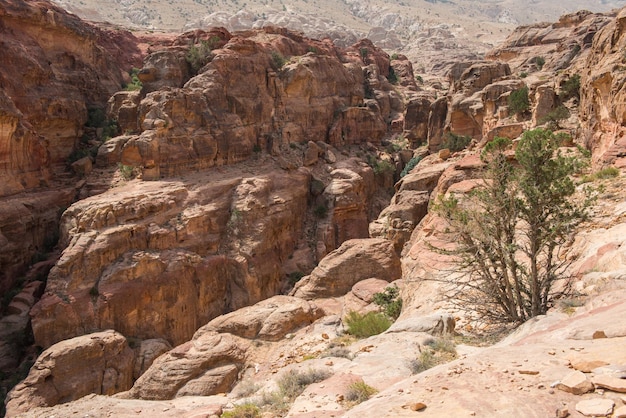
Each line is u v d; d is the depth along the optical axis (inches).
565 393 213.6
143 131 1791.3
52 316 1218.6
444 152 1710.1
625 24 1084.5
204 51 2075.5
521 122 1567.4
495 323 507.8
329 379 343.3
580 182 794.2
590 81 1103.6
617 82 962.1
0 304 1346.0
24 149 1647.4
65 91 2062.0
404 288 818.2
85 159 1838.1
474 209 517.3
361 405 253.1
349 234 1988.2
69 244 1369.3
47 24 2108.8
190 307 1435.8
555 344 277.7
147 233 1446.9
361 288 964.0
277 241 1750.7
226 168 1892.2
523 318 479.8
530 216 483.5
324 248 1850.4
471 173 1003.3
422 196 1492.4
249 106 2073.1
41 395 1030.4
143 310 1341.0
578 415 195.2
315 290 1259.8
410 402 232.2
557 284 529.3
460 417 208.4
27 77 1843.0
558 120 1379.2
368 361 391.2
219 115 1923.0
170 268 1409.9
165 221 1517.0
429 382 253.1
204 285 1480.1
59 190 1706.4
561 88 1473.9
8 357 1195.3
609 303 360.2
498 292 498.9
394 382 336.8
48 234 1594.5
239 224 1643.7
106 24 3779.5
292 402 345.4
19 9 1978.3
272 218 1720.0
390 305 830.5
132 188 1624.0
